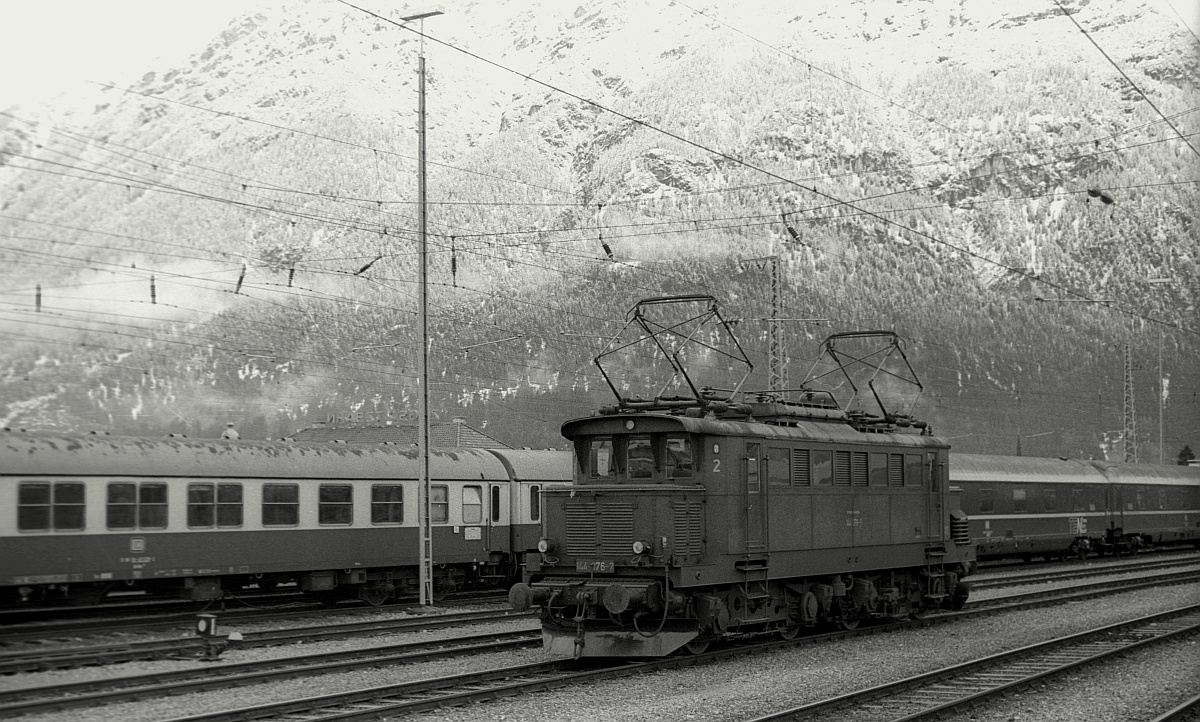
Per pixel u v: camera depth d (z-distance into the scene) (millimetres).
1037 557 52688
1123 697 16422
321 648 20734
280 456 27078
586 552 19297
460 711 15016
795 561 21344
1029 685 17031
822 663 19406
